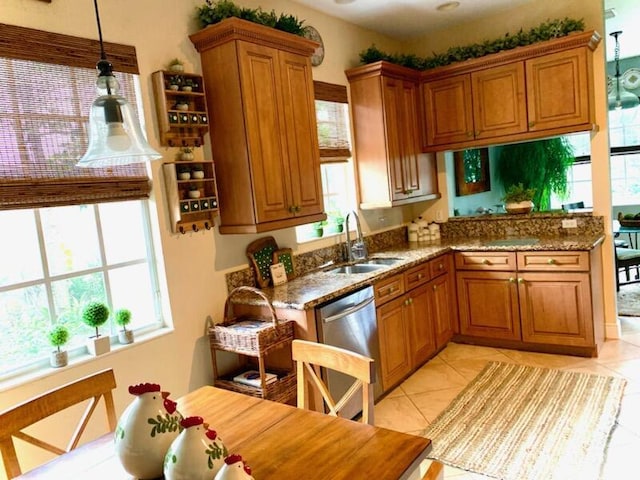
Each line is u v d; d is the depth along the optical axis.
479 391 3.37
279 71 3.02
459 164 5.10
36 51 2.16
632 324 4.46
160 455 1.27
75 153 2.32
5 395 2.04
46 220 2.30
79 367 2.30
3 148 2.06
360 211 4.32
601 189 4.04
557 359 3.81
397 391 3.49
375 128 4.09
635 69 6.71
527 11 4.23
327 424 1.57
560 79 3.83
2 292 2.14
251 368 3.07
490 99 4.15
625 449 2.52
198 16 2.92
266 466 1.35
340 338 2.93
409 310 3.68
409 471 1.31
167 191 2.72
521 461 2.50
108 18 2.46
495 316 4.12
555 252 3.76
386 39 4.68
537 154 5.70
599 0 3.91
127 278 2.63
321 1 3.67
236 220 2.94
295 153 3.13
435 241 4.73
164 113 2.66
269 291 3.11
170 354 2.73
